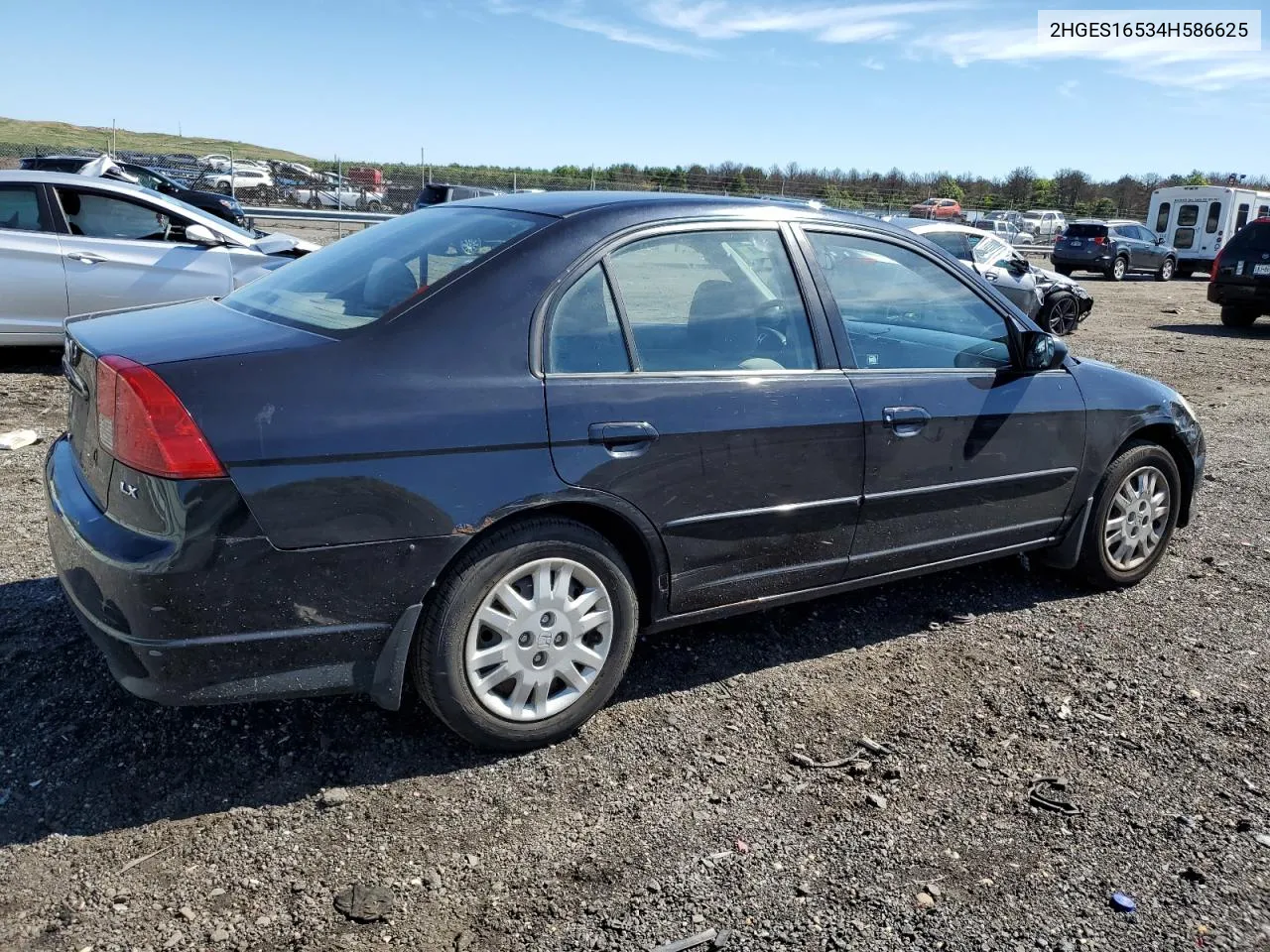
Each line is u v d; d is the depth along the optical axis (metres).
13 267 7.90
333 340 2.80
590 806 2.88
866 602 4.44
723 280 3.42
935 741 3.31
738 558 3.44
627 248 3.24
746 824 2.83
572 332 3.08
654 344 3.25
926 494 3.83
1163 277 28.64
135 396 2.59
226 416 2.59
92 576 2.68
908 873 2.65
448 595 2.88
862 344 3.73
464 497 2.84
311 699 3.36
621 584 3.20
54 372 8.41
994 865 2.70
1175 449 4.80
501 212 3.39
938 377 3.86
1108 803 2.99
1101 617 4.38
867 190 40.50
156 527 2.58
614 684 3.29
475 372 2.89
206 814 2.76
